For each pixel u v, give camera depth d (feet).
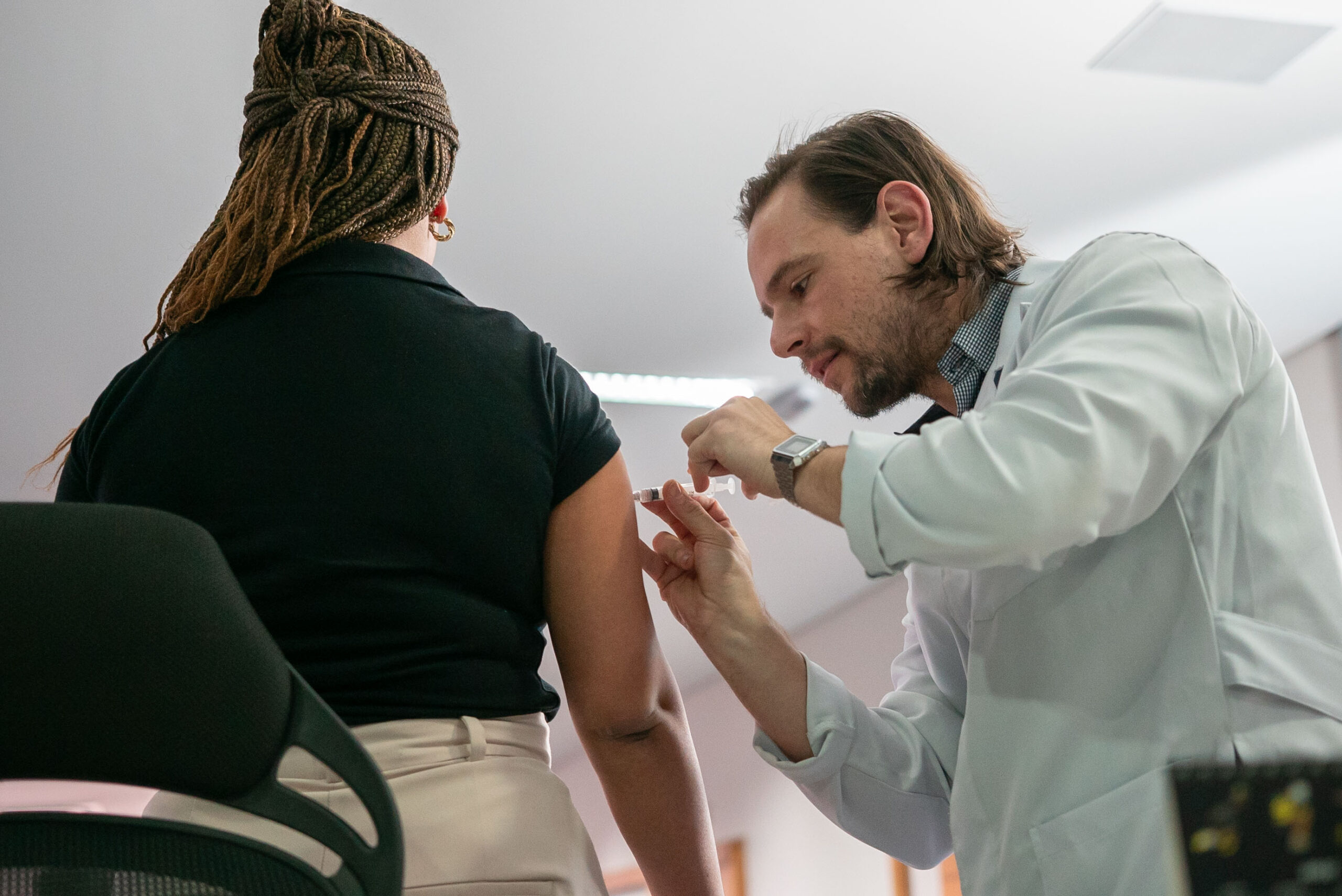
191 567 2.56
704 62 12.16
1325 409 16.84
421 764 3.44
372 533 3.60
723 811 23.94
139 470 3.71
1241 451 4.23
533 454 3.87
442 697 3.55
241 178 4.14
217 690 2.54
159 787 2.58
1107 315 4.11
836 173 5.44
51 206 13.16
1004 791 4.28
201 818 3.32
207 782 2.57
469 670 3.62
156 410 3.79
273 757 2.62
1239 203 14.74
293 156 4.00
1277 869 1.93
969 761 4.44
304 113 4.03
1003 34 12.05
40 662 2.47
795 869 21.48
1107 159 13.84
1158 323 4.06
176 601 2.53
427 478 3.68
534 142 12.92
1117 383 3.83
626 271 14.94
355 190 4.08
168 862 2.53
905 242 5.32
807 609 23.08
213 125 12.44
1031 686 4.29
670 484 5.18
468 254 14.40
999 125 13.24
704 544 5.26
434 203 4.29
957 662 5.30
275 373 3.77
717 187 13.73
